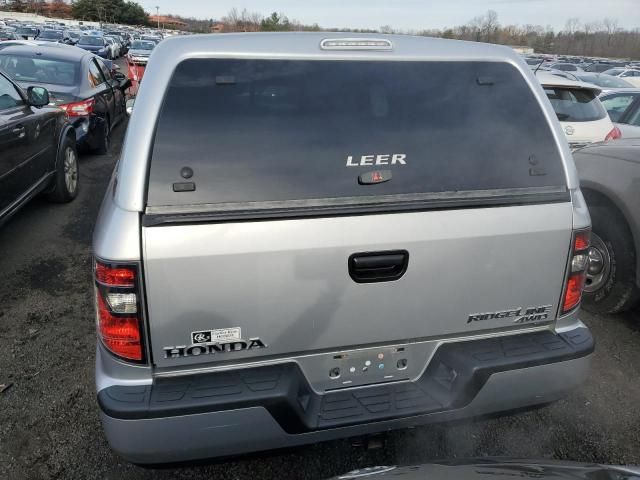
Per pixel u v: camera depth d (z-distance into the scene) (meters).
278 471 2.50
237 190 1.93
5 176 4.29
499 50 2.36
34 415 2.82
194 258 1.86
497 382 2.19
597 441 2.74
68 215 5.89
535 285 2.26
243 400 1.92
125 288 1.85
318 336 2.05
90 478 2.44
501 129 2.25
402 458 2.59
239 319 1.95
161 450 1.92
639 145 3.82
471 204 2.12
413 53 2.23
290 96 2.07
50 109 5.78
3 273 4.47
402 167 2.10
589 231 2.31
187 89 2.00
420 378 2.25
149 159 1.90
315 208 1.97
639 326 3.90
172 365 1.96
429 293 2.12
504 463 1.76
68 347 3.46
